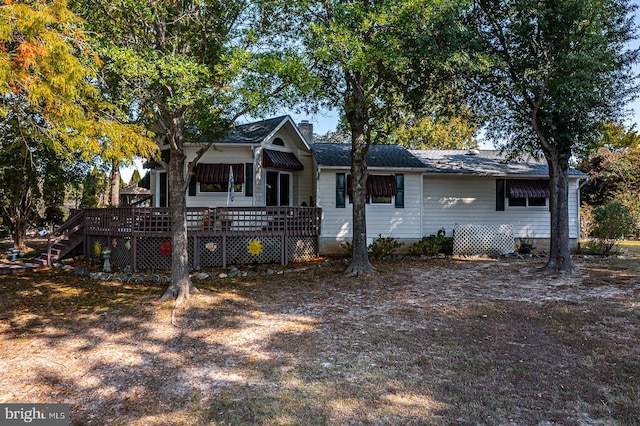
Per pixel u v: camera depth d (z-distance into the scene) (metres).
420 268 12.99
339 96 11.91
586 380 4.83
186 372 5.30
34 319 7.80
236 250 13.56
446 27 10.03
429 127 29.81
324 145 18.70
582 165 27.56
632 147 28.75
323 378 5.02
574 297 8.91
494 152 20.28
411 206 16.38
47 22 4.94
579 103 10.29
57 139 6.00
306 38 9.78
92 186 21.89
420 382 4.86
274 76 9.01
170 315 7.92
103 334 6.90
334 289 10.12
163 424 4.02
